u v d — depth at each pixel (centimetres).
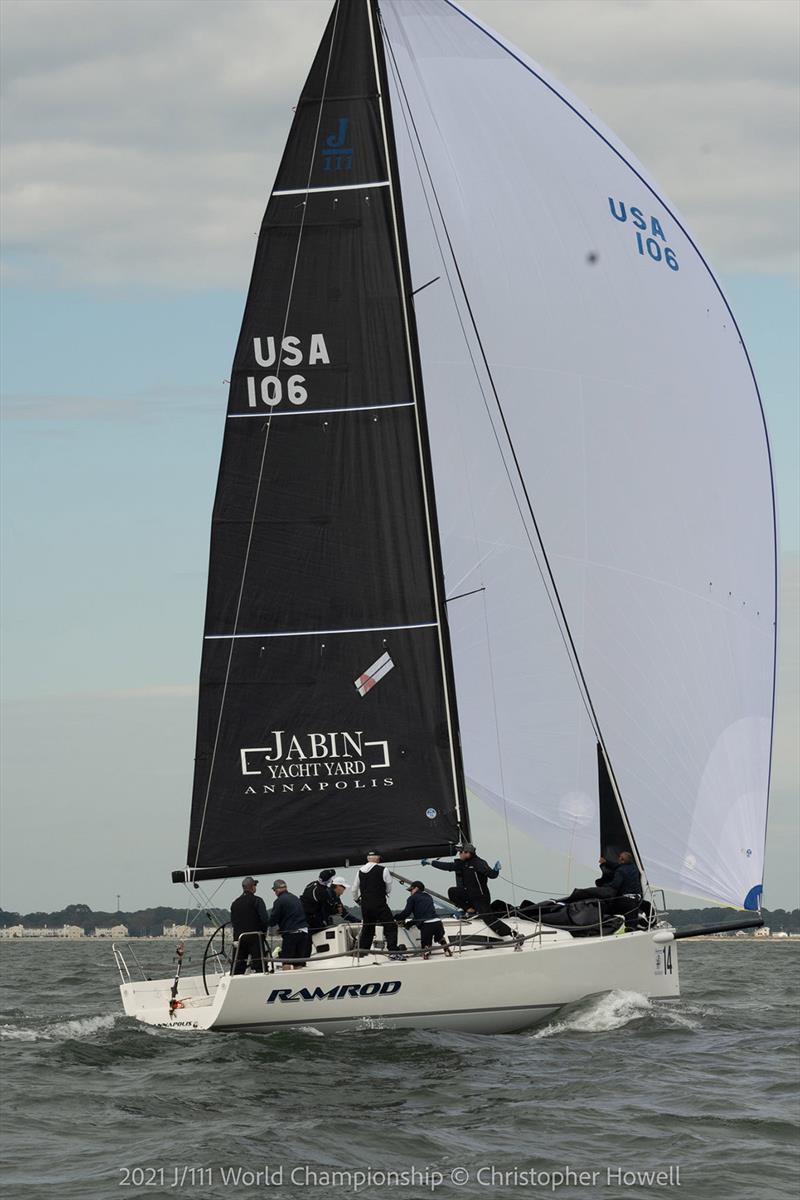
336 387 4925
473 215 5347
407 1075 3794
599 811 5119
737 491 5278
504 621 5234
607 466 5259
